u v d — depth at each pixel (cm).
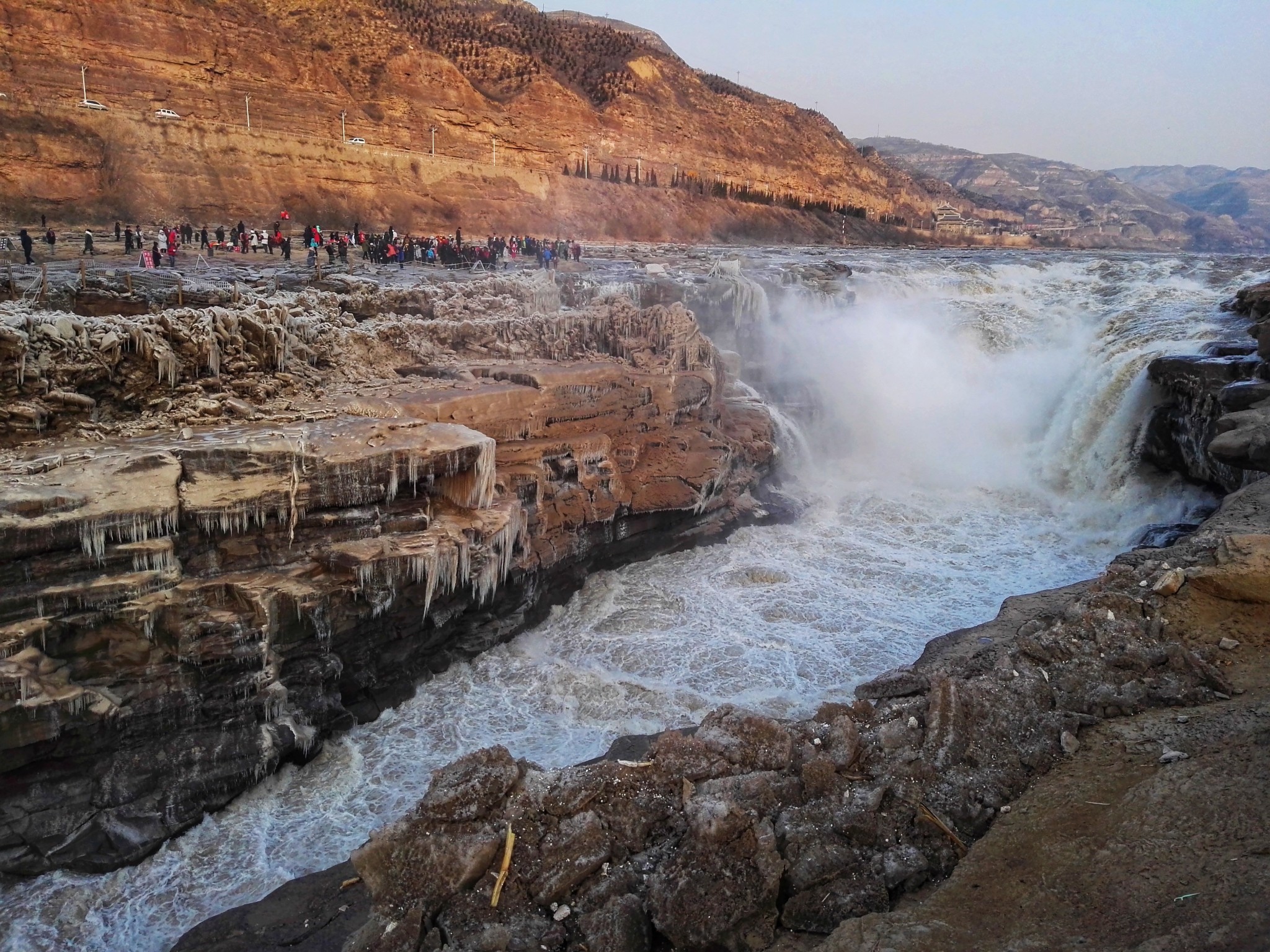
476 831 900
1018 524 2727
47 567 1202
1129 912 716
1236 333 2969
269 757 1378
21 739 1157
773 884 817
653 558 2347
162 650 1301
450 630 1748
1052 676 1180
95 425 1570
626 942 796
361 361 2114
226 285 2405
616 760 1366
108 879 1212
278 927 1087
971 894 803
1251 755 902
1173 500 2564
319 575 1463
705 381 2558
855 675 1783
